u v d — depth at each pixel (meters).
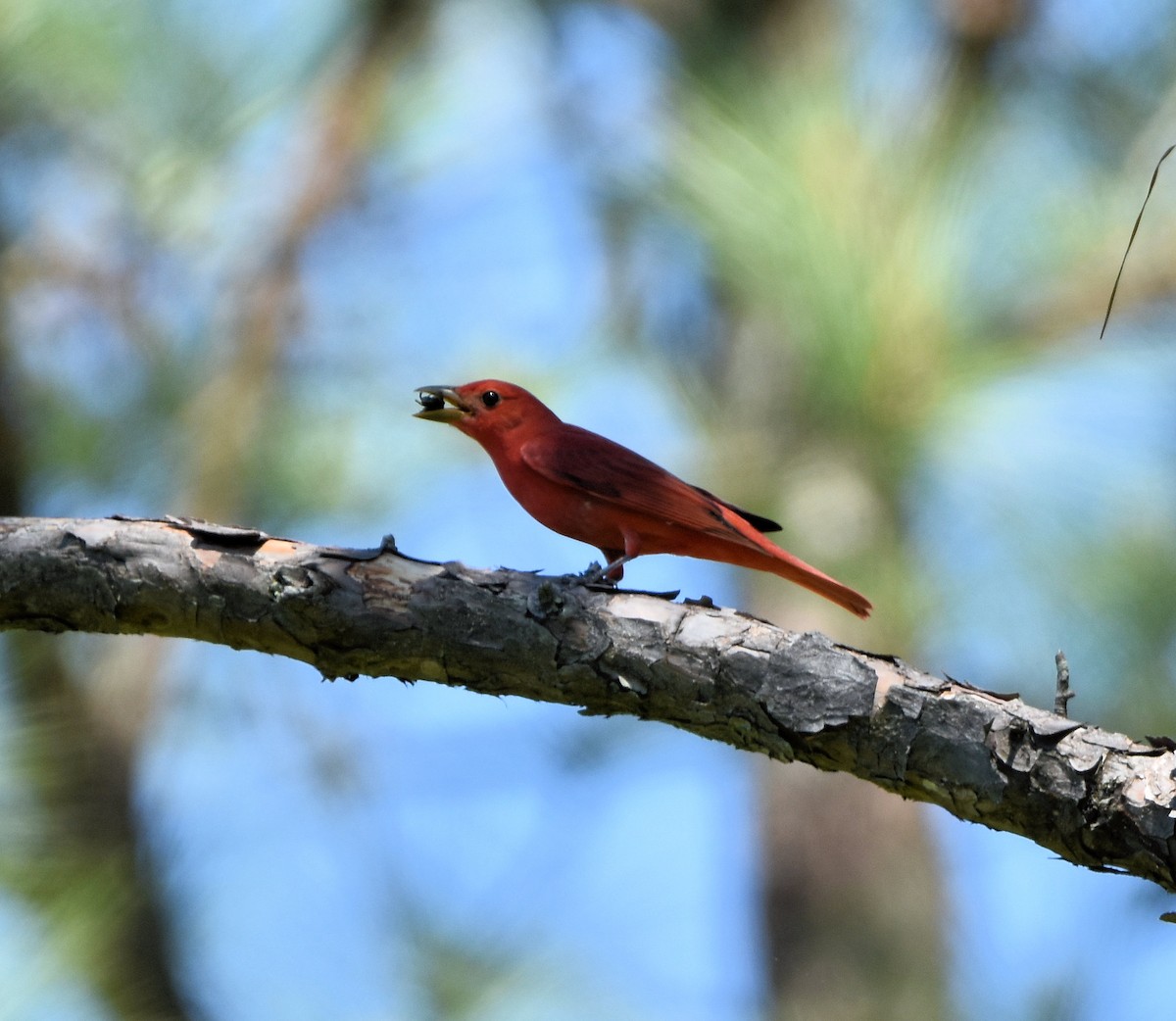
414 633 7.64
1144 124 11.09
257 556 7.66
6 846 9.24
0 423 11.55
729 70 10.84
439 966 10.87
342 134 13.38
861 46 11.20
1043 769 7.12
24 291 12.30
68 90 11.77
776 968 14.08
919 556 10.27
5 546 7.64
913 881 14.09
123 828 10.69
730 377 11.37
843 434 9.91
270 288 12.90
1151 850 7.00
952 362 9.57
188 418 12.40
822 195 9.70
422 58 14.18
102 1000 9.43
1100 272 9.89
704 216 10.09
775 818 14.45
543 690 7.75
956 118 10.32
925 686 7.30
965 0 11.10
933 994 13.56
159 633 7.82
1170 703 10.65
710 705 7.55
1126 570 10.28
